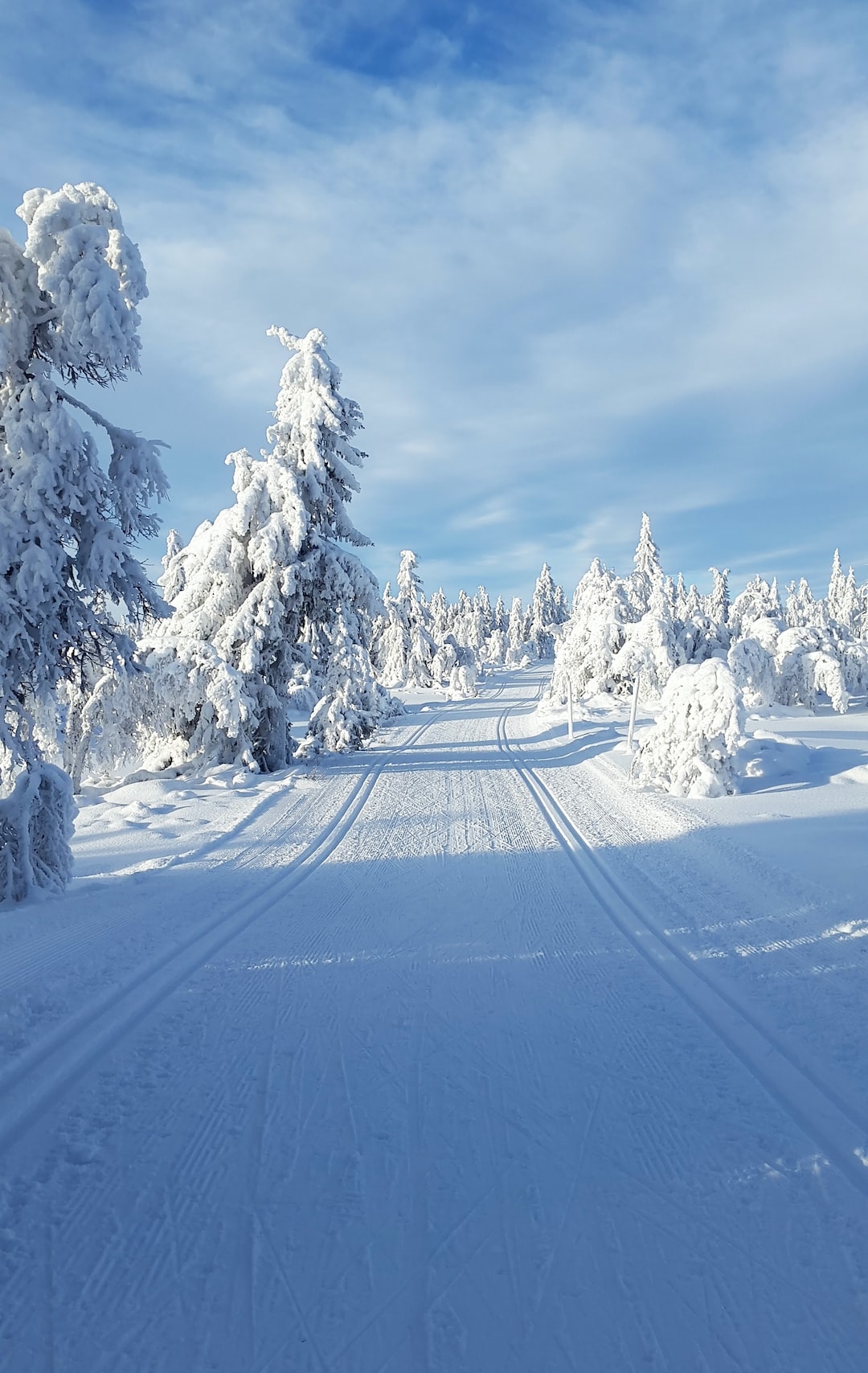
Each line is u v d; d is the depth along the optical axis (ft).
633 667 139.44
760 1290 10.14
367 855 38.34
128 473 30.37
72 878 34.35
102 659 33.35
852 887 28.73
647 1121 14.29
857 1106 14.35
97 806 54.90
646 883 31.40
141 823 47.70
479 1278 10.49
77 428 27.71
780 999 19.38
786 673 124.88
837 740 81.97
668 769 55.98
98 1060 16.99
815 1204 11.77
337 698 86.17
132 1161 13.38
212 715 69.21
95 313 26.25
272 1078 16.22
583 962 22.80
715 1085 15.47
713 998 19.71
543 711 135.23
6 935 25.30
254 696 71.51
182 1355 9.38
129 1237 11.51
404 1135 14.03
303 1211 12.00
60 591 28.78
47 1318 10.00
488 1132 14.07
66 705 61.67
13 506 27.17
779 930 24.76
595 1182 12.50
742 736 52.49
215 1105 15.20
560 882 32.30
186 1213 12.01
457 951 24.13
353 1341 9.50
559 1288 10.28
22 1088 15.58
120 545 29.32
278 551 69.87
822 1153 13.05
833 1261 10.60
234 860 37.47
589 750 84.28
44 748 37.93
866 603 309.63
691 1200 11.99
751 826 41.14
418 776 68.23
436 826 45.75
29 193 27.58
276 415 75.15
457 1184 12.55
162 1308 10.13
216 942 25.05
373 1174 12.87
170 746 71.72
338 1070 16.53
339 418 73.97
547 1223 11.57
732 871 32.48
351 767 74.79
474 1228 11.48
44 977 21.47
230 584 71.46
